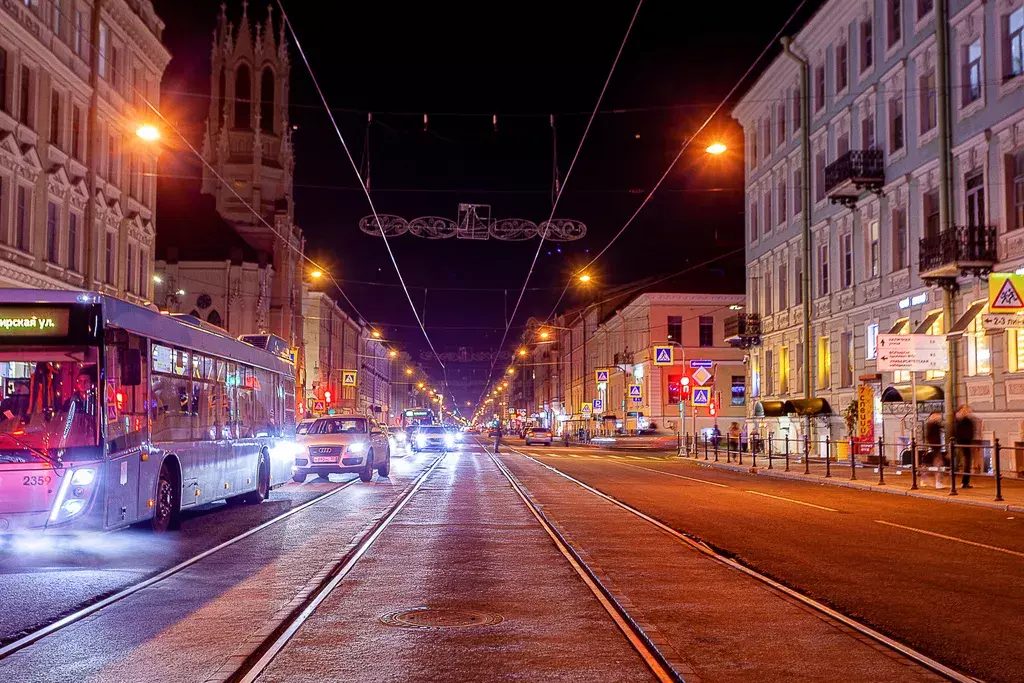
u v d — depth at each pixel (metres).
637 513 16.45
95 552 11.82
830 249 37.97
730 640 6.89
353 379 77.00
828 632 7.16
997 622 7.55
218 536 13.44
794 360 41.91
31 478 10.74
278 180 70.12
